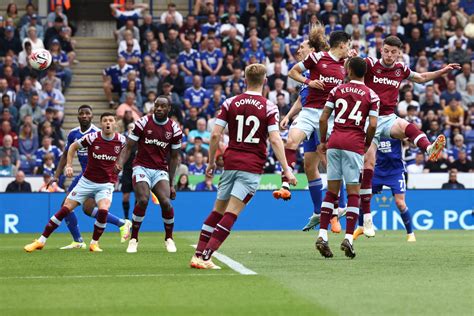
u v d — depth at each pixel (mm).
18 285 18031
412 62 54750
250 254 25531
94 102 53500
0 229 42438
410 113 49531
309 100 27125
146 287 17578
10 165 46438
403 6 57000
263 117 20453
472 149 48562
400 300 15742
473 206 44219
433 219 44031
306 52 27250
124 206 40156
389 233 39219
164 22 55281
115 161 27547
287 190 24766
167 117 26375
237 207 20625
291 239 34219
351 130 22969
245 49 53531
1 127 47469
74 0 60531
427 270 20594
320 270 20609
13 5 55594
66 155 28672
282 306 15133
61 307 15156
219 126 20641
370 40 54812
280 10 56312
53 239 35688
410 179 46438
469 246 29031
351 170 22969
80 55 55750
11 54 52375
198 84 50750
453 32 56281
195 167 45312
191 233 40031
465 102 53062
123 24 56250
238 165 20469
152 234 39312
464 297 16109
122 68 52375
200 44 54500
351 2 56969
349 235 23234
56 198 42781
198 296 16312
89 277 19391
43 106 49969
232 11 55281
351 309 14789
